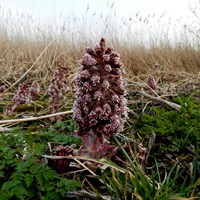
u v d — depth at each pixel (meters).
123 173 0.33
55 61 0.84
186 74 0.80
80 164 0.32
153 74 0.79
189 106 0.45
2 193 0.28
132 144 0.39
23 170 0.28
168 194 0.28
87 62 0.31
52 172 0.29
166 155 0.38
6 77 0.71
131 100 0.53
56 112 0.47
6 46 0.90
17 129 0.34
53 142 0.37
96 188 0.31
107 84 0.30
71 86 0.65
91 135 0.32
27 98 0.48
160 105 0.52
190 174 0.33
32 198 0.29
